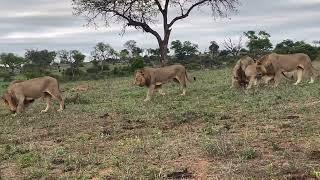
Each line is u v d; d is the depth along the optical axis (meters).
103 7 34.91
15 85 17.48
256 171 7.73
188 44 61.12
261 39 46.56
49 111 17.58
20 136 12.70
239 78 19.89
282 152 8.70
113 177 8.05
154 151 9.55
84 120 14.66
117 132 12.16
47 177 8.37
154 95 20.55
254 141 9.74
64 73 46.47
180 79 19.81
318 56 41.94
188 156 9.04
